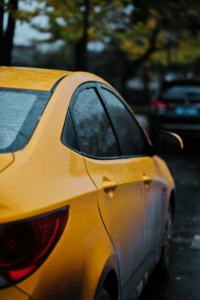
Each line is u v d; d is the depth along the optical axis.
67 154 2.93
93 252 2.83
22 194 2.49
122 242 3.37
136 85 70.81
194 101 15.87
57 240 2.55
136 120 4.72
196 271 5.61
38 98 3.09
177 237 6.93
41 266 2.46
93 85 3.77
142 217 3.99
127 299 3.62
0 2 9.33
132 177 3.83
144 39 33.31
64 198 2.65
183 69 50.31
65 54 49.75
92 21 25.16
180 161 14.23
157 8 13.23
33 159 2.69
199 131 15.83
